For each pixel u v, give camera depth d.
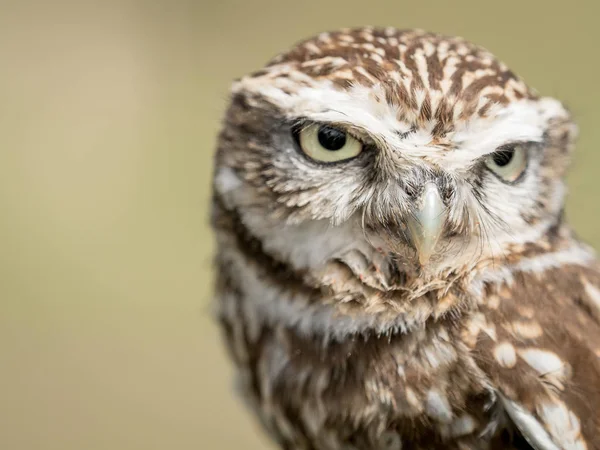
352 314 1.20
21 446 1.63
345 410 1.20
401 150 1.19
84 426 1.67
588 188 1.55
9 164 1.98
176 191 1.98
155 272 1.91
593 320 1.20
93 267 1.90
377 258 1.20
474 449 1.19
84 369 1.75
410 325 1.20
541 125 1.20
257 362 1.22
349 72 1.20
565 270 1.20
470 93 1.19
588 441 1.18
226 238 1.21
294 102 1.20
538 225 1.20
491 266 1.20
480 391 1.19
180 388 1.74
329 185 1.20
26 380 1.73
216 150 1.22
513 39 1.99
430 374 1.19
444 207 1.19
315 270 1.20
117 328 1.81
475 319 1.19
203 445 1.65
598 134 1.69
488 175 1.20
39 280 1.87
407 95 1.19
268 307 1.21
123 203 1.97
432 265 1.20
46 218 1.96
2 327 1.80
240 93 1.21
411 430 1.20
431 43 1.21
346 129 1.19
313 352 1.21
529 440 1.19
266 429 1.24
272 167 1.20
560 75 1.95
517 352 1.19
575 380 1.19
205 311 1.26
